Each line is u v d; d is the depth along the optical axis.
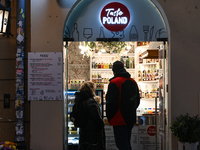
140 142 6.12
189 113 4.73
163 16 4.89
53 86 4.67
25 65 4.80
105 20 4.89
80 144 4.54
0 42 4.83
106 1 4.89
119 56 7.68
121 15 4.90
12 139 4.77
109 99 4.50
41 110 4.67
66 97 4.97
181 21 4.78
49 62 4.69
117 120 4.54
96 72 7.89
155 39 4.92
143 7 4.91
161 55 5.16
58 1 4.73
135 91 4.70
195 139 4.35
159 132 5.38
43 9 4.73
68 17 4.87
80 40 4.87
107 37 4.88
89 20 4.89
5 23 4.34
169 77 4.80
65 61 4.93
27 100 4.78
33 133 4.66
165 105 4.96
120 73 4.70
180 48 4.77
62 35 4.72
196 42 4.78
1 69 4.81
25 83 4.78
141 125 6.12
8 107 4.79
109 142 6.13
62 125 4.68
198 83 4.75
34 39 4.71
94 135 4.58
